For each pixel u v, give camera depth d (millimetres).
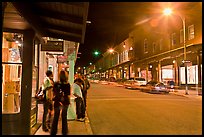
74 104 11945
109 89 40875
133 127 10289
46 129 8820
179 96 27203
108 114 14008
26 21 6723
